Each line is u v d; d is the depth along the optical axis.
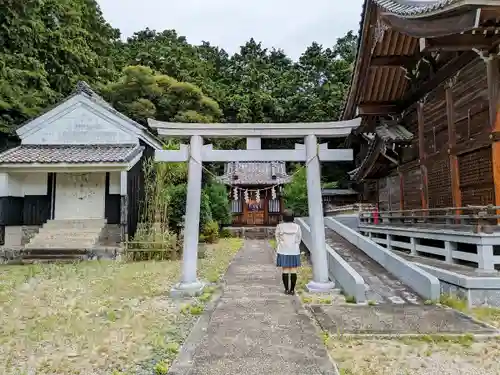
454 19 6.77
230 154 7.64
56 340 4.54
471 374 3.51
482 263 7.03
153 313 5.72
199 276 9.23
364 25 11.09
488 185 8.18
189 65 36.09
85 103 15.64
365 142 19.12
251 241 22.25
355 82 12.81
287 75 43.91
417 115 11.94
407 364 3.72
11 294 7.22
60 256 12.24
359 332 4.68
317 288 7.09
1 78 17.78
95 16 29.61
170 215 15.71
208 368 3.60
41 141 15.53
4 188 13.55
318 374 3.45
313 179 7.59
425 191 11.26
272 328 4.85
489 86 7.86
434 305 6.04
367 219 15.79
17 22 17.81
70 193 15.05
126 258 12.16
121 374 3.53
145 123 25.73
